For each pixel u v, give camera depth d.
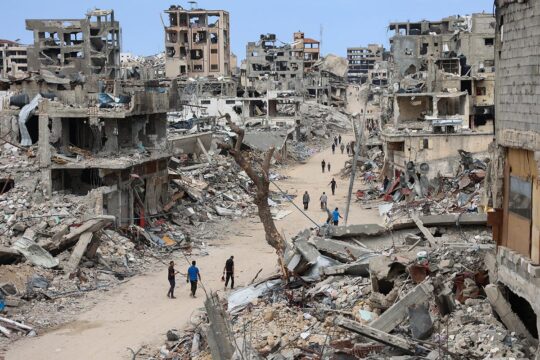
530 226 16.72
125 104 43.25
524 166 17.06
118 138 43.56
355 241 29.03
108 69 98.00
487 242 25.97
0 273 30.33
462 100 64.88
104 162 39.56
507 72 17.58
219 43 132.25
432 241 26.61
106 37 99.25
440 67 78.25
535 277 15.95
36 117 43.97
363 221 46.50
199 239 42.75
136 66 116.44
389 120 68.38
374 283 22.02
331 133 124.50
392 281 21.83
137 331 26.12
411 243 27.64
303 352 19.16
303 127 109.94
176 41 131.88
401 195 52.69
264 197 28.00
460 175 47.81
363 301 22.17
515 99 17.12
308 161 89.19
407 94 63.28
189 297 30.62
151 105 43.78
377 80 148.00
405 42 87.56
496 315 18.00
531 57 16.23
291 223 48.22
